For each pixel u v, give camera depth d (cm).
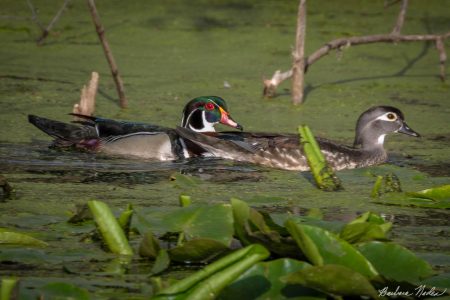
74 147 1395
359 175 1298
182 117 1529
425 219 1020
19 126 1494
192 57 2061
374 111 1432
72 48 2089
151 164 1334
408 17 2420
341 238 759
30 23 2242
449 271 803
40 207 1016
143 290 738
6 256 817
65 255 826
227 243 798
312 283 669
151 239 794
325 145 1385
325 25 2339
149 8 2456
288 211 1039
